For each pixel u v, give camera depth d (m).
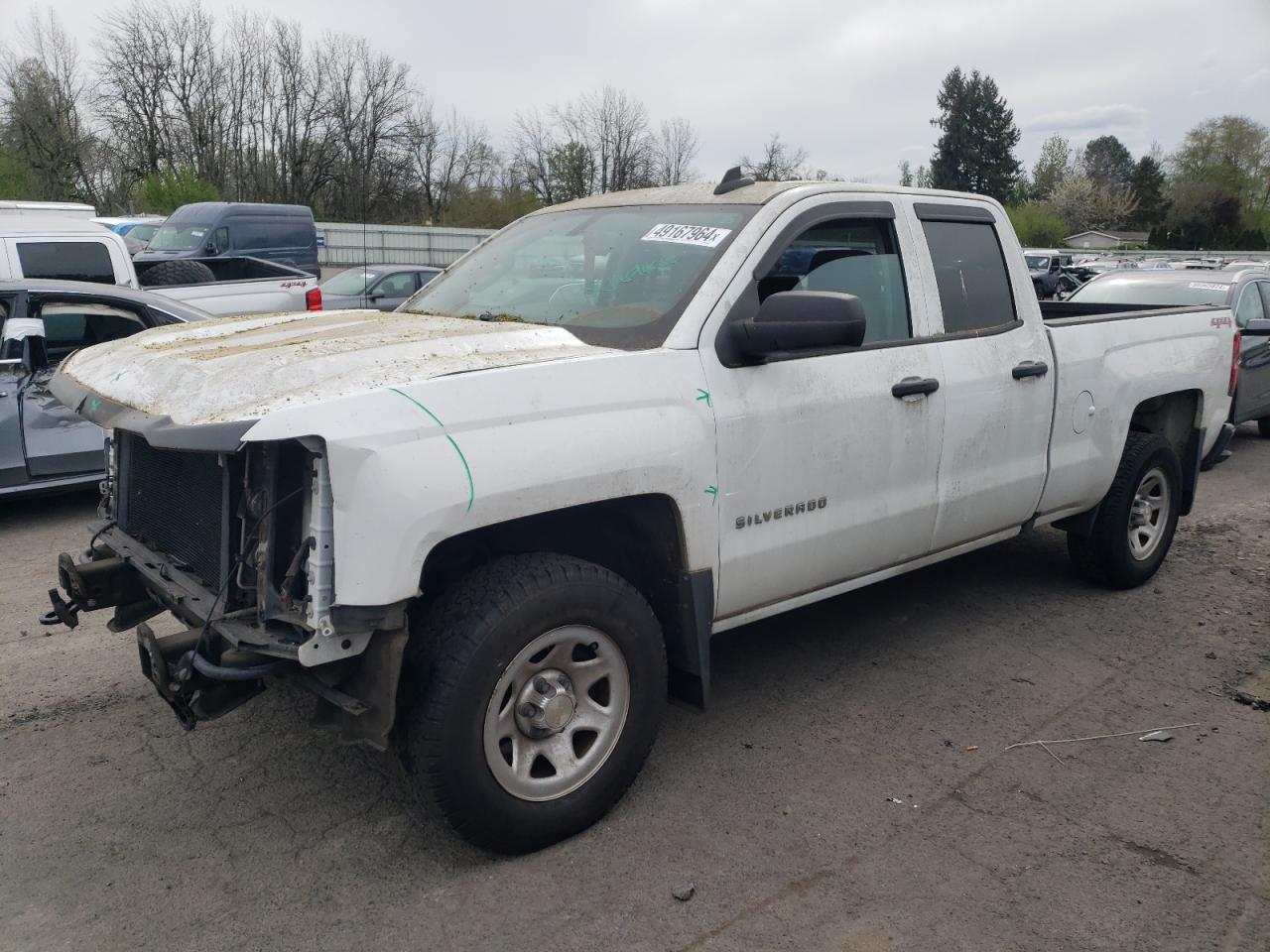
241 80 53.75
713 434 3.36
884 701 4.27
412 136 56.09
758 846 3.21
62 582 3.70
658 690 3.33
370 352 3.05
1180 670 4.62
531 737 3.08
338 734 2.93
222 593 2.95
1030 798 3.51
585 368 3.08
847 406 3.80
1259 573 6.05
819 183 4.01
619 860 3.13
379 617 2.69
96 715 4.12
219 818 3.37
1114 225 93.31
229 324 3.99
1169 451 5.64
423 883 3.03
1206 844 3.24
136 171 52.53
